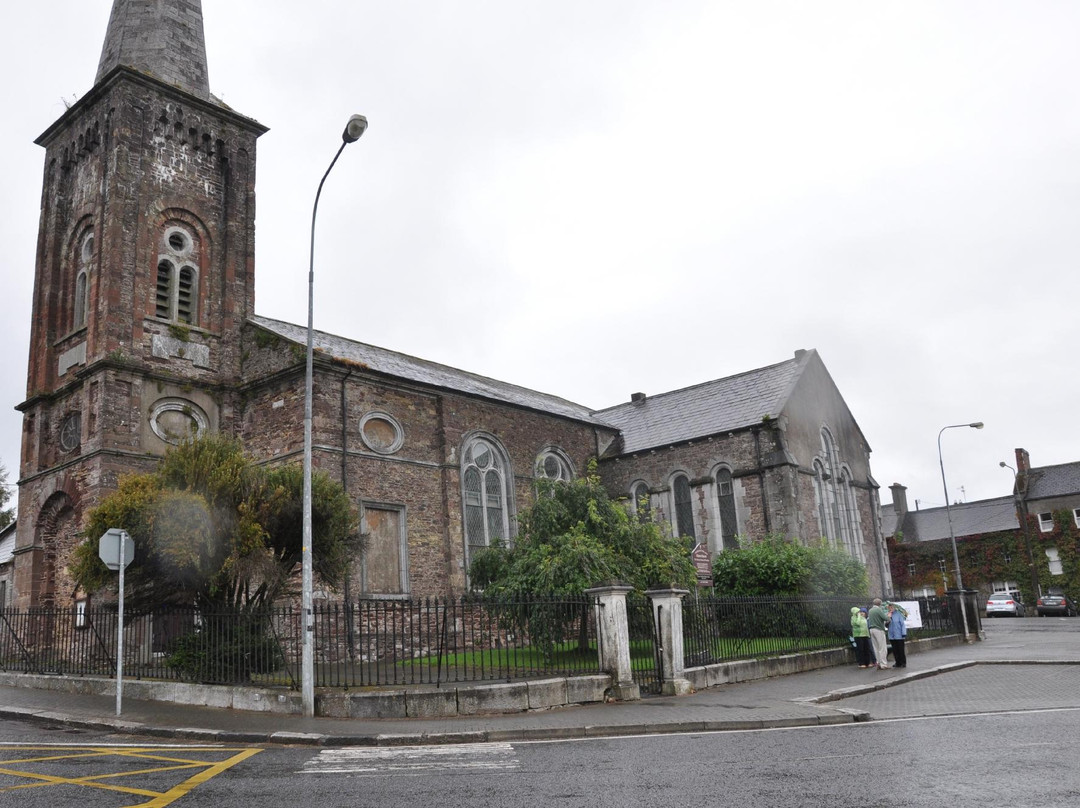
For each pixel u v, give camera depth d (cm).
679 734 1195
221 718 1357
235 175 2867
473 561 2377
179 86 2789
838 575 2505
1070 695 1455
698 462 3098
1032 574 5384
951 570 5747
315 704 1386
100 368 2409
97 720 1358
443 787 844
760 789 796
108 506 1698
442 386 2683
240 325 2720
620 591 1565
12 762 1017
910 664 2052
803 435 3103
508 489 2892
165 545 1591
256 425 2556
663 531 2402
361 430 2461
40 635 2077
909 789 775
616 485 3291
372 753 1076
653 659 1675
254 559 1645
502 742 1162
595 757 1007
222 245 2805
